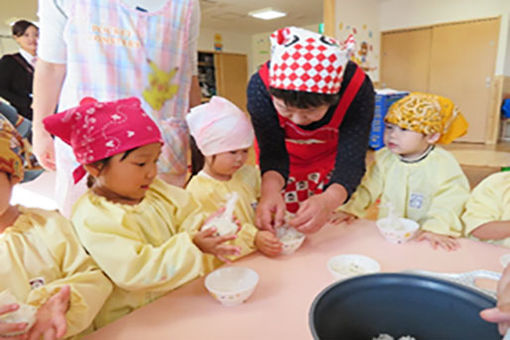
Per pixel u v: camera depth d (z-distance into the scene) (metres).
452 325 0.48
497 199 0.97
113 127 0.66
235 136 0.96
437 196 1.08
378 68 6.06
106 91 1.02
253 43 8.67
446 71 5.54
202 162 1.22
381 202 1.19
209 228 0.73
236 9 5.82
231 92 8.52
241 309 0.60
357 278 0.50
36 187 1.67
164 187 0.86
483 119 5.41
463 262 0.76
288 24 7.22
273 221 0.93
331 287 0.47
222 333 0.54
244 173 1.16
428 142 1.11
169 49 1.10
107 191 0.72
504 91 5.38
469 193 1.06
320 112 0.87
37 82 1.05
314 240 0.90
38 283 0.62
